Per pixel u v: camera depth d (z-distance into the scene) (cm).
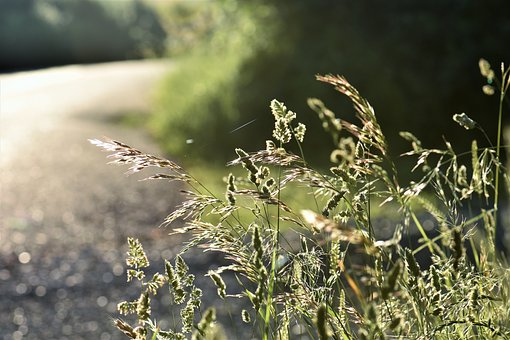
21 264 864
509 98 1634
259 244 182
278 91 1684
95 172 1390
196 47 2755
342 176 199
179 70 2544
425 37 1669
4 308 713
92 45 5412
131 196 1190
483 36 1658
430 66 1677
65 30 5309
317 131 1598
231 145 1675
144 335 201
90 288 765
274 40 1756
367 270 198
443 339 208
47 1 5447
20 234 994
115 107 2309
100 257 880
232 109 1714
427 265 674
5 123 2031
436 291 205
